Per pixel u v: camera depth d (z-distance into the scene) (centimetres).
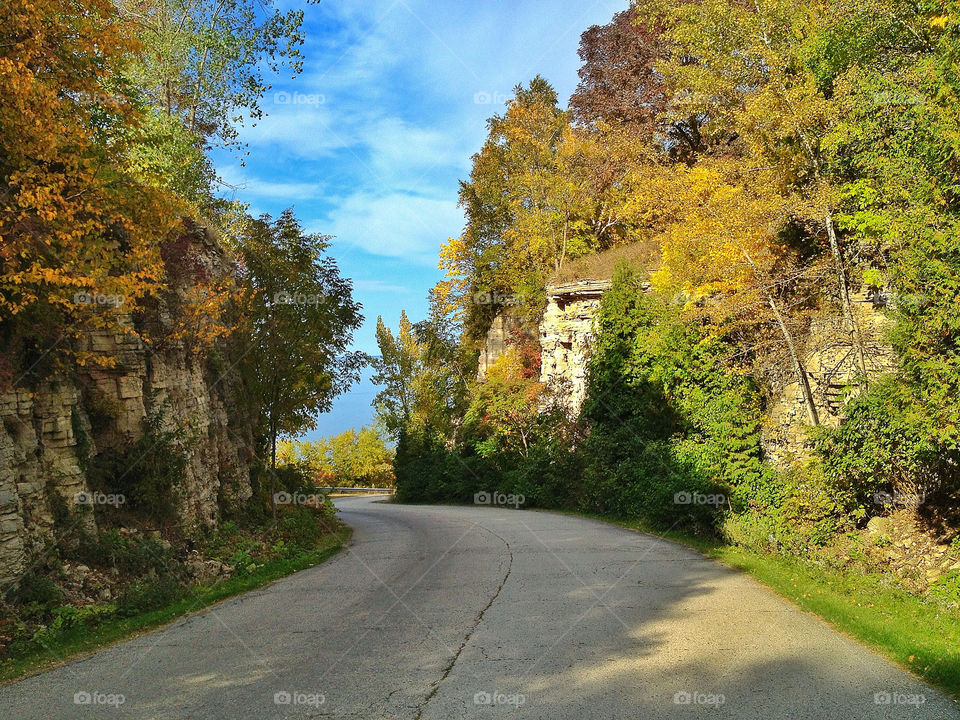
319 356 2323
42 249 1080
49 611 994
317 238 2366
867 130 1289
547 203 4003
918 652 684
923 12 1359
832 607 894
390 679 673
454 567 1414
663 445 2166
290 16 2264
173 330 1711
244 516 2058
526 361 4041
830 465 1314
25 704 641
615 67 3600
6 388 1099
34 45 993
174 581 1230
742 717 542
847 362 1622
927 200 1115
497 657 738
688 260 1886
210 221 2436
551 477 3120
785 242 1798
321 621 967
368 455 6662
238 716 582
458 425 4631
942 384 1070
